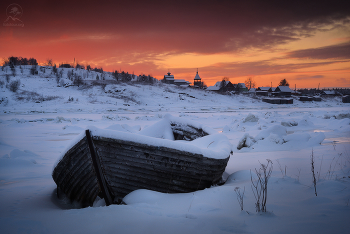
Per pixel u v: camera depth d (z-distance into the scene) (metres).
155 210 3.63
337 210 3.15
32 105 51.41
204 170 4.99
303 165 6.36
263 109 54.72
